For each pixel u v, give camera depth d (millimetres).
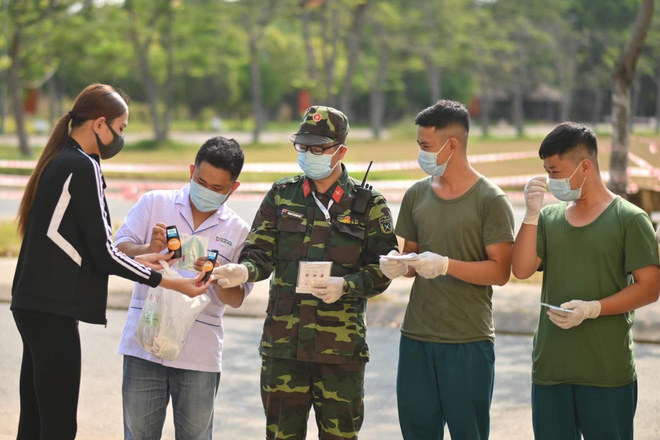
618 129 12523
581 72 65500
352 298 4512
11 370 7570
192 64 47062
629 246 4332
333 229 4523
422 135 4617
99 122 4402
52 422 4336
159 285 4371
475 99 100000
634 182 18203
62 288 4258
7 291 10594
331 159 4449
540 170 27453
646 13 12016
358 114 93500
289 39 59812
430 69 58875
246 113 82125
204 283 4457
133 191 19797
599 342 4371
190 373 4578
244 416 6543
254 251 4539
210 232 4715
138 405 4570
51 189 4258
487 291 4734
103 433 6102
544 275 4586
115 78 54938
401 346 4812
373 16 49438
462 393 4629
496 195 4613
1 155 34000
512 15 60719
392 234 4590
